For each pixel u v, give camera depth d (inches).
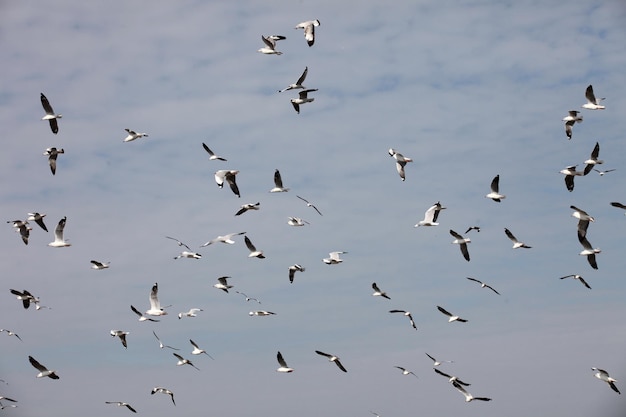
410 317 2829.7
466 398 2758.4
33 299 2807.6
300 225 2817.4
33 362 2753.4
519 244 2593.5
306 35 2573.8
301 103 2600.9
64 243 2655.0
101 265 2704.2
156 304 2709.2
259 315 2992.1
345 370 2753.4
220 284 2896.2
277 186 2741.1
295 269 2822.3
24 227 2689.5
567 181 2524.6
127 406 2972.4
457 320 2738.7
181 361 2849.4
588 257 2471.7
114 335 2711.6
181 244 2807.6
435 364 2844.5
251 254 2792.8
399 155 2714.1
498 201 2583.7
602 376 2623.0
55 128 2544.3
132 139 2768.2
